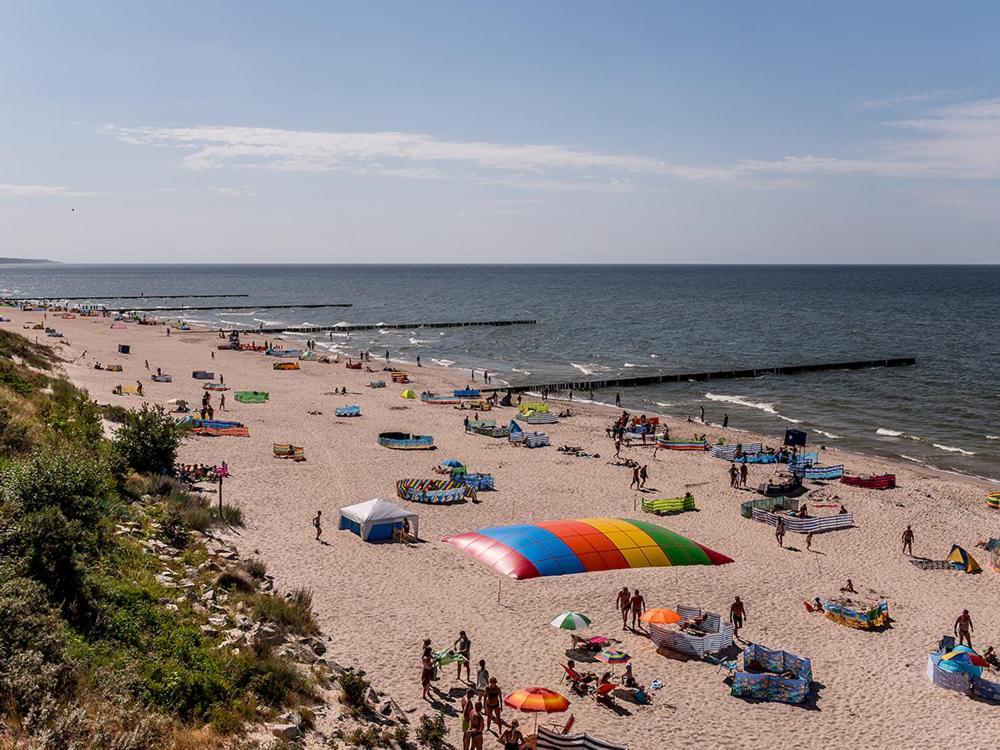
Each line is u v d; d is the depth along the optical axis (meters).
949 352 121.38
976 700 24.05
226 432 56.00
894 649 27.41
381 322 172.12
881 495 47.91
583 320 176.00
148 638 19.09
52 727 13.94
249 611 23.08
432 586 30.00
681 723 21.78
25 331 112.50
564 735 19.03
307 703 18.53
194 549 27.69
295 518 37.50
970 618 30.27
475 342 134.88
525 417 67.62
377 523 35.03
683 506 43.56
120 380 75.94
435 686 22.30
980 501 47.75
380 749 17.44
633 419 65.50
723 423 69.44
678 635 25.97
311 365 97.12
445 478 47.06
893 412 77.06
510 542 33.53
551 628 27.11
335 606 27.19
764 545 38.22
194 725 16.14
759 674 23.50
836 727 22.14
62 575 19.64
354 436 58.62
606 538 34.34
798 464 52.72
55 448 32.44
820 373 101.56
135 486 33.53
